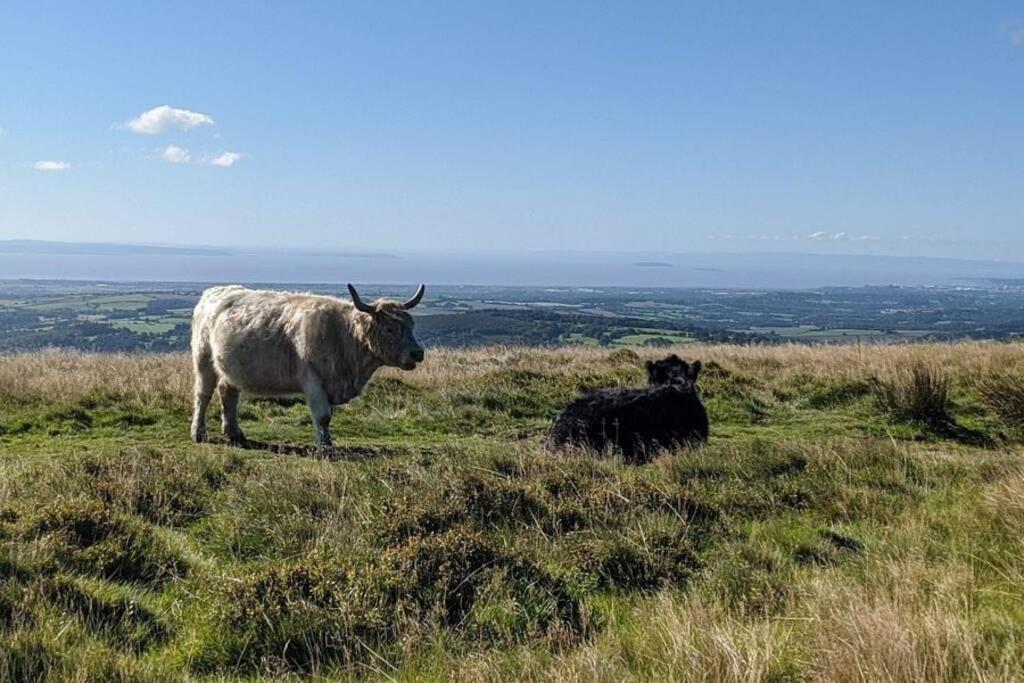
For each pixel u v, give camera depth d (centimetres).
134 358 1905
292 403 1431
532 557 650
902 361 1705
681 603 601
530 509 767
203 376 1212
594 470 912
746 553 690
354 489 827
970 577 598
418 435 1290
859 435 1291
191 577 640
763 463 980
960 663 462
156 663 514
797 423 1392
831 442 1081
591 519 760
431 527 715
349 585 590
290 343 1166
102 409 1315
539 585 612
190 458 958
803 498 879
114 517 700
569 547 690
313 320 1159
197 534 756
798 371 1723
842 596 565
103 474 870
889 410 1391
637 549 680
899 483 923
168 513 791
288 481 839
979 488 859
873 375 1588
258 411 1373
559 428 1088
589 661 489
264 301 1198
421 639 546
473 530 691
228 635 543
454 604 591
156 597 616
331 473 870
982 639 486
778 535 747
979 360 1708
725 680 457
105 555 643
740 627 529
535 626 561
